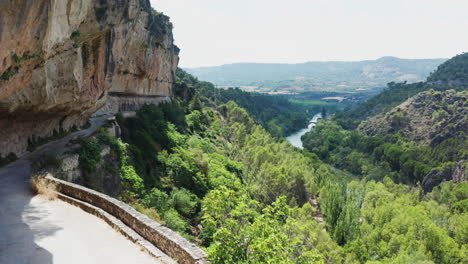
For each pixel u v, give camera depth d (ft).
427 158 402.11
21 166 72.18
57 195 57.00
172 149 167.32
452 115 492.95
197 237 104.22
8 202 52.80
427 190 322.34
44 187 58.85
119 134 135.74
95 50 98.22
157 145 160.15
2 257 34.73
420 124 523.70
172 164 145.38
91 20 83.92
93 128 120.98
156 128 184.85
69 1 64.69
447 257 136.36
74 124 114.93
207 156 201.87
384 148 419.13
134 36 166.20
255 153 246.68
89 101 105.81
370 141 453.99
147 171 129.39
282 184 200.44
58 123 102.27
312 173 250.37
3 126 72.54
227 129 354.13
